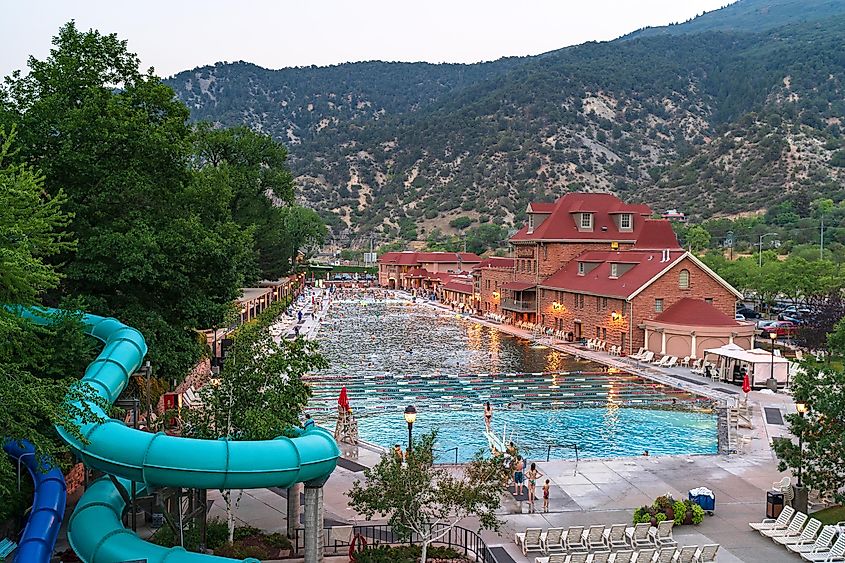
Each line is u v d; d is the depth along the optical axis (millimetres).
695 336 61625
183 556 17922
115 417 23297
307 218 166500
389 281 183250
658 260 69438
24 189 20859
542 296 88562
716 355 59062
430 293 153000
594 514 26406
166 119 36562
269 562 21516
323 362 24891
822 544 22781
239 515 25484
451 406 47875
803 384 25812
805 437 25875
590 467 32562
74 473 27906
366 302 136625
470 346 76812
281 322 99938
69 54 34656
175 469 18047
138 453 18234
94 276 30391
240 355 23500
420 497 20969
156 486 18953
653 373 57625
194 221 34531
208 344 55406
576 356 68688
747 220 168625
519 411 46562
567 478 30875
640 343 66688
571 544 23297
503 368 62719
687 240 149250
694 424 42938
